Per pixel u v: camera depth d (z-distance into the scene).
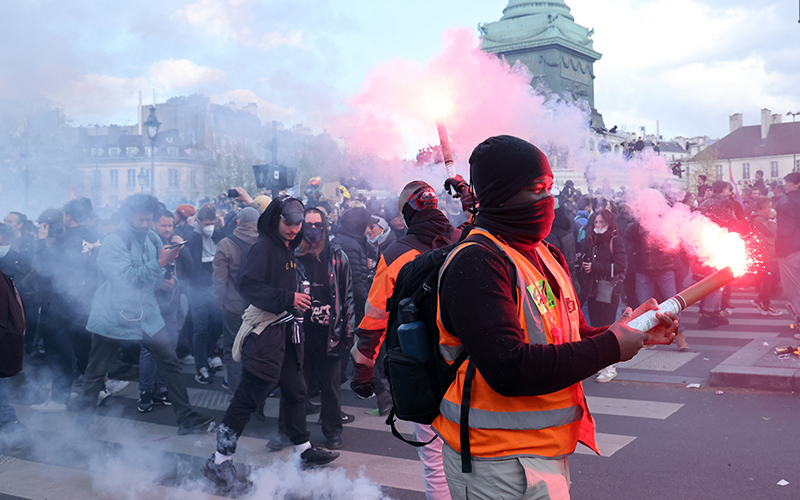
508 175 1.67
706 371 6.40
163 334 4.93
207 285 7.01
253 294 3.90
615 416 5.12
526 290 1.64
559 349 1.55
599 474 3.94
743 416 4.94
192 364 7.62
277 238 4.05
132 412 5.70
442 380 1.77
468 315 1.59
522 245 1.71
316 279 4.43
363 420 5.32
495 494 1.67
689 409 5.20
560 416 1.67
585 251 6.73
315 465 4.25
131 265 4.77
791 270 7.36
